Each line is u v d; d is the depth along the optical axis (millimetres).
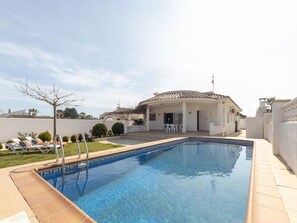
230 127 24578
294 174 5258
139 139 17750
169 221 3814
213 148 12656
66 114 40938
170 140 13453
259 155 7930
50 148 9969
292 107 6125
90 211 4258
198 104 21156
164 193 5277
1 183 4727
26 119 15797
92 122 20359
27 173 5566
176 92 23594
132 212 4195
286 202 3459
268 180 4629
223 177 6699
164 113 23578
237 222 3721
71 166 7199
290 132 5836
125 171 7480
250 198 3582
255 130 16594
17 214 3191
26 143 9969
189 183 6090
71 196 5062
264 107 18406
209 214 4066
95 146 12164
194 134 17578
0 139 14391
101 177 6672
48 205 3518
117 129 19219
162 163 8828
